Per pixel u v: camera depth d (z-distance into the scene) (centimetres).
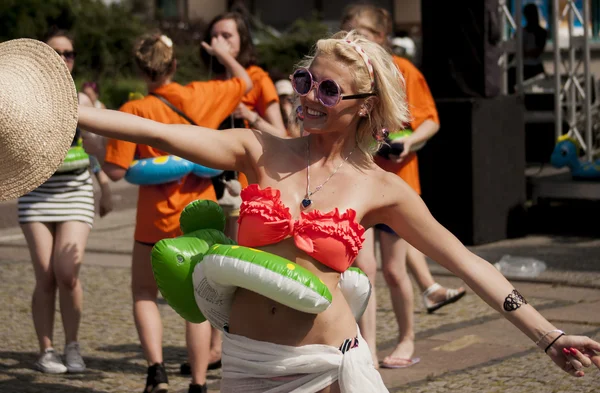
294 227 337
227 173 605
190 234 380
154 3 2791
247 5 2912
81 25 2262
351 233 336
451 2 1062
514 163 1103
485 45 1060
